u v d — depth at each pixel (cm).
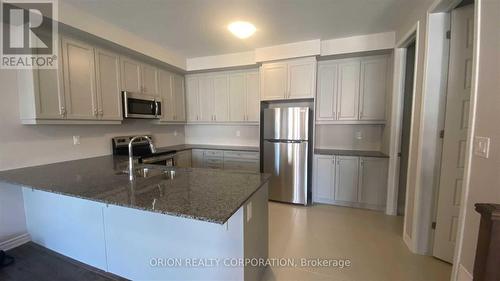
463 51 178
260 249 177
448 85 188
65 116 236
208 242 146
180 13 238
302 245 227
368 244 229
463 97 180
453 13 182
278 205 344
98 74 269
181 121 432
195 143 484
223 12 237
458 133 184
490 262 94
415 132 219
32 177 184
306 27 276
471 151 135
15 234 220
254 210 159
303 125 335
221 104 426
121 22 259
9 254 209
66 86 236
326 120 359
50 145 248
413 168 222
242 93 411
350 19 254
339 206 337
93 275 181
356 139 369
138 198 131
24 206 225
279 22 262
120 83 299
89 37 250
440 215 198
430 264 196
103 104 276
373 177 316
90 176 188
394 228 264
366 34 299
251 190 147
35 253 210
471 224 134
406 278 179
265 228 188
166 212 113
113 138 319
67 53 236
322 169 343
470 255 135
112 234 174
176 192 142
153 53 328
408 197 230
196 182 167
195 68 402
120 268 175
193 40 317
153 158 334
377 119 331
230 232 141
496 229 93
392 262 199
